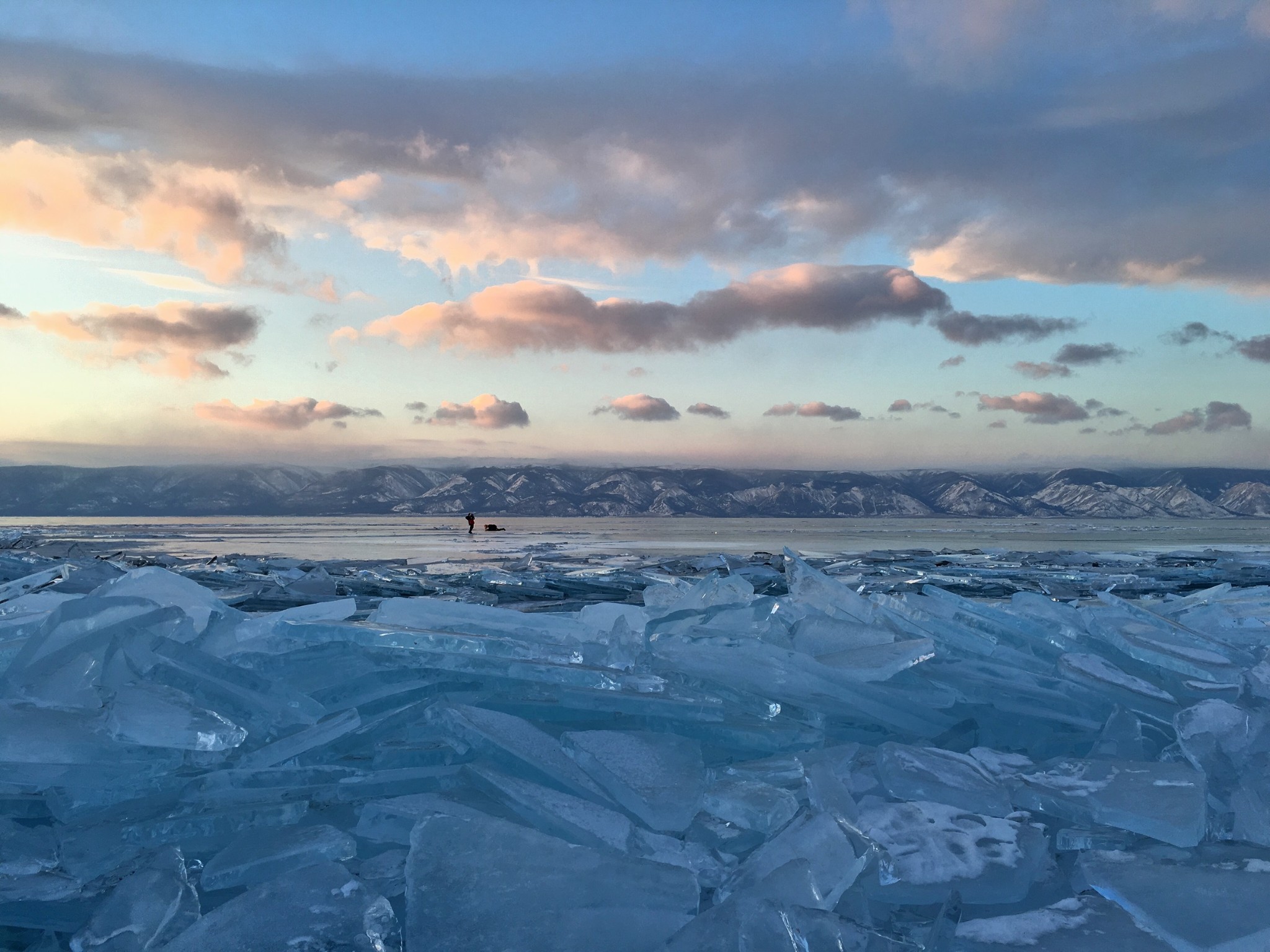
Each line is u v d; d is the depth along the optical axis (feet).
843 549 84.33
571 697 8.09
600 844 5.76
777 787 6.93
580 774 6.81
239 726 7.29
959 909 5.04
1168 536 141.69
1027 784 7.09
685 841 6.23
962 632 10.71
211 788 6.55
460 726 7.06
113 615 8.34
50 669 7.63
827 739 8.59
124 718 6.60
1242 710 8.39
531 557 59.98
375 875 5.55
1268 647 11.44
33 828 6.36
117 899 5.11
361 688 8.35
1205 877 5.38
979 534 143.64
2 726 6.50
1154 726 8.85
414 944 4.63
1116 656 10.48
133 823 6.14
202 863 5.98
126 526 204.23
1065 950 4.66
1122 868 5.55
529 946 4.63
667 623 11.20
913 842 5.98
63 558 39.63
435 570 47.42
